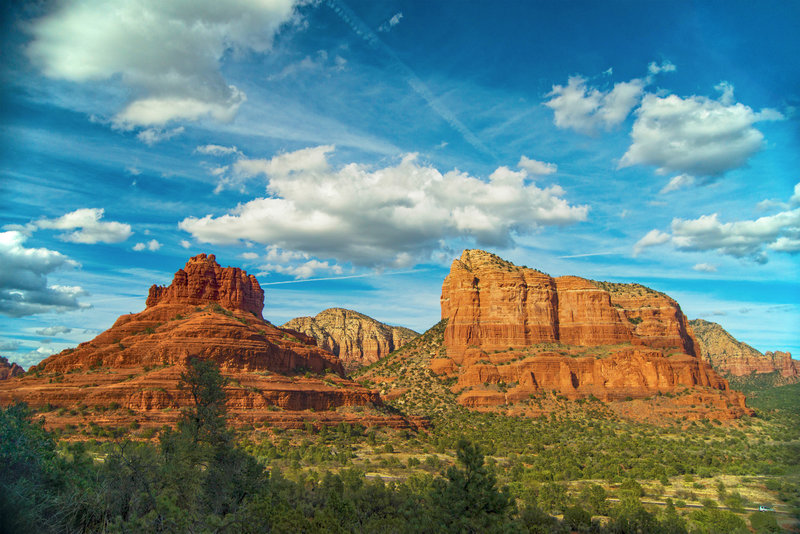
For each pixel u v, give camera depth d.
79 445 33.66
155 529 27.78
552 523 54.09
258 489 42.84
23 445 28.00
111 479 30.59
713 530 56.00
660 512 65.06
